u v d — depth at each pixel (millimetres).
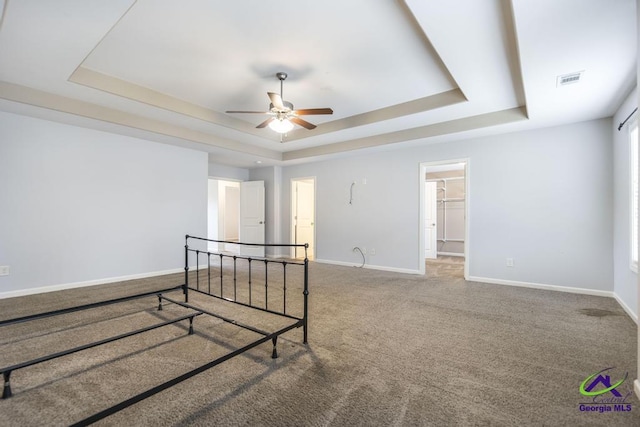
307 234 7645
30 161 3746
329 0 2051
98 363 2080
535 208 4215
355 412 1589
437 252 7840
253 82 3342
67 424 1496
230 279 4691
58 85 3094
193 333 2588
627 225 3191
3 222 3578
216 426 1483
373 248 5773
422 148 5184
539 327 2762
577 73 2615
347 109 4242
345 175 6160
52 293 3812
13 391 1761
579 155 3922
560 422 1519
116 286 4191
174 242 5195
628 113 3104
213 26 2342
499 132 4336
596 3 1763
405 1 1891
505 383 1861
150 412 1578
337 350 2295
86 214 4211
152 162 4898
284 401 1675
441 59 2705
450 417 1552
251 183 7453
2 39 2297
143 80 3318
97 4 1912
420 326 2787
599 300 3615
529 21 1934
